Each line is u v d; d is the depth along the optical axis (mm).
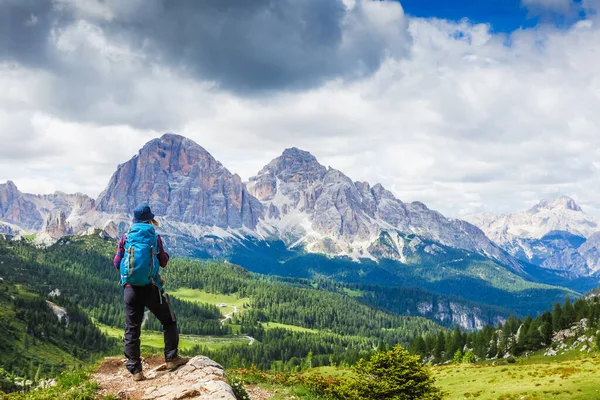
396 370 45594
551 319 175250
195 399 13039
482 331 184750
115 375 16516
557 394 57219
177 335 16219
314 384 29078
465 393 67812
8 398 15570
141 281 14016
